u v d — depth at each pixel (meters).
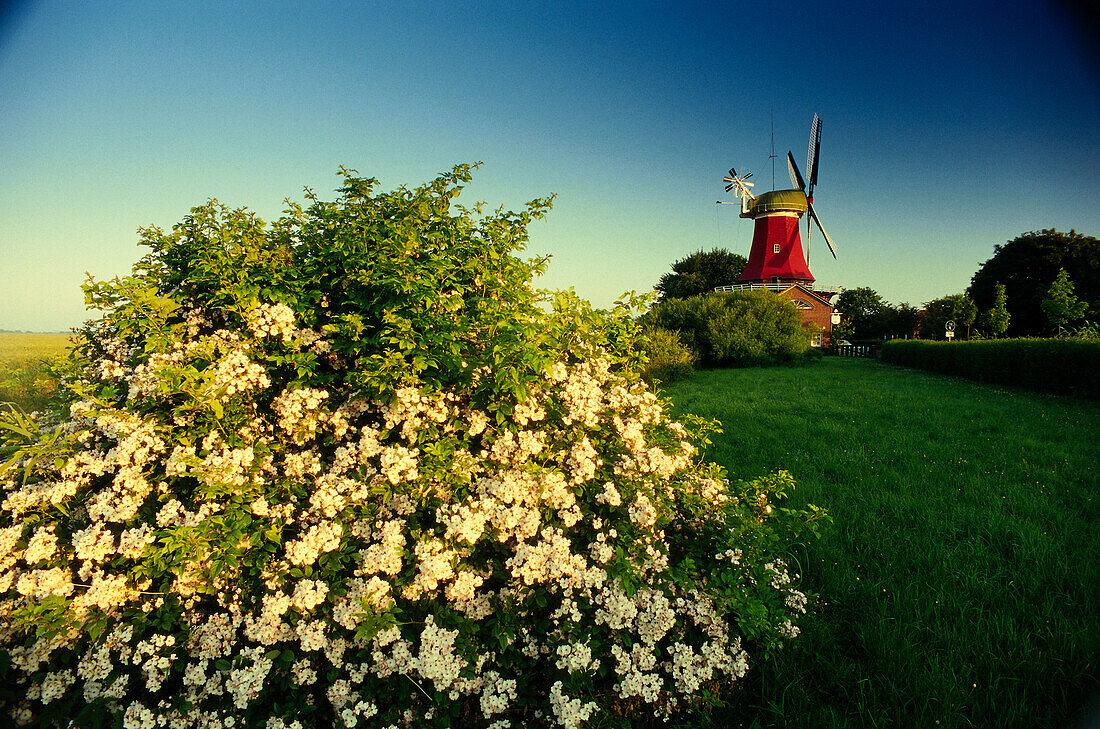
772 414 10.77
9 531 2.56
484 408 3.35
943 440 8.21
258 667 2.42
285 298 3.13
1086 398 13.38
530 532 2.79
